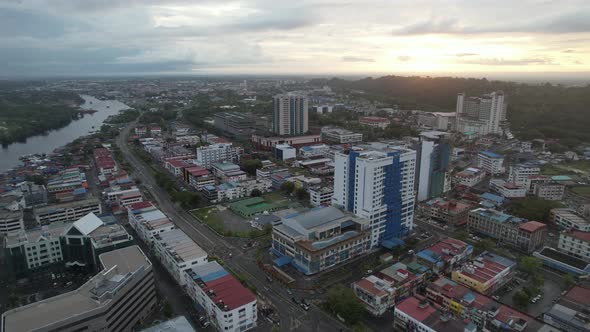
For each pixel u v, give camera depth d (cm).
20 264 18738
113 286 14450
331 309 16162
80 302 14012
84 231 19375
